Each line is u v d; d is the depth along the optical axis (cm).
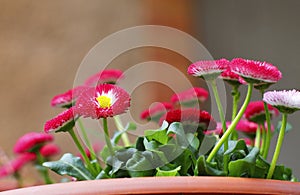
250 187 88
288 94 94
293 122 229
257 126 109
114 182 88
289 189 90
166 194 87
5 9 226
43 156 124
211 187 88
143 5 229
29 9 228
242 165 93
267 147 100
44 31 227
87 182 88
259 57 248
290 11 248
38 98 221
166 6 233
